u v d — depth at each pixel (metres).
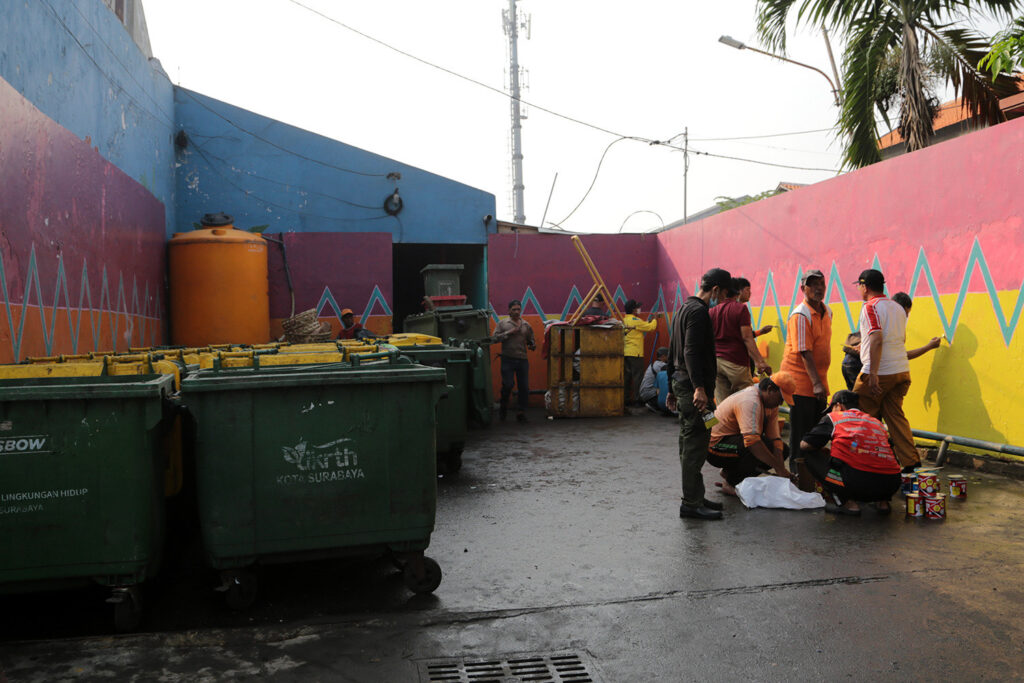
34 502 3.47
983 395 7.10
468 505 6.07
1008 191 6.79
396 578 4.32
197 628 3.62
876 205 8.52
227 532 3.72
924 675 3.03
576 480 7.04
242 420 3.73
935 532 5.11
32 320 6.15
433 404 3.96
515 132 34.88
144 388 3.53
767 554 4.66
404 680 3.04
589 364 11.89
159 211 11.74
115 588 3.54
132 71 10.74
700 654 3.25
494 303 14.05
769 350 10.68
